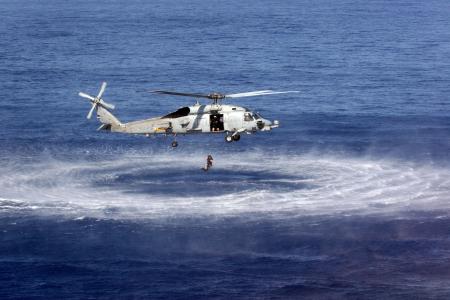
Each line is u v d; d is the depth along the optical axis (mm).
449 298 192875
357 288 198500
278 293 196375
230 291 197250
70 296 194875
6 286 199500
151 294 195625
